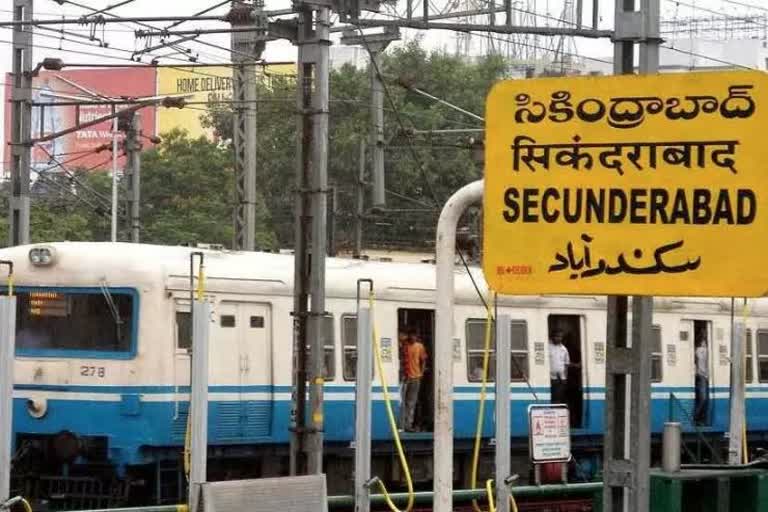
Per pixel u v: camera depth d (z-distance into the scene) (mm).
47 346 25578
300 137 23672
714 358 33969
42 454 25656
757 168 12656
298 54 23828
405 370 28453
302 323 23422
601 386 31656
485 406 29438
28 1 31828
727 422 34219
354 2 23719
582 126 13164
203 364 17812
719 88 12805
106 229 64688
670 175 12906
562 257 13164
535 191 13266
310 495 16641
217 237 63062
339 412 27219
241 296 25938
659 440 32875
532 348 30266
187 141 69375
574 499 28234
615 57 13969
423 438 28656
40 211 58781
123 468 24828
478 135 47000
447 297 14711
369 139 57156
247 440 25969
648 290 12914
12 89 32281
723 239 12727
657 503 16312
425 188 57094
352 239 56656
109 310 25078
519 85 13352
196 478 17656
